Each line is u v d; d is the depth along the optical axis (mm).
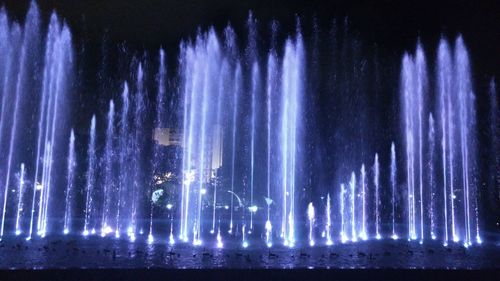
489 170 31625
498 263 12078
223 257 12758
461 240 20688
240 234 22062
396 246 17078
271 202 36531
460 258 13367
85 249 14820
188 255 13242
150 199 40500
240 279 9305
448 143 31906
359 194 39469
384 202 38531
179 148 40781
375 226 31781
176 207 40656
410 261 12453
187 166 40625
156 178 41094
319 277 9398
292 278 9336
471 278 9562
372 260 12586
